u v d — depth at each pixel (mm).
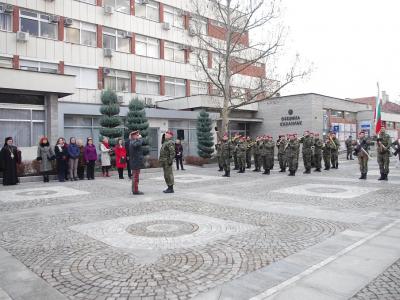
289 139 17000
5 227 7113
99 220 7609
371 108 41875
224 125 23688
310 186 12789
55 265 4957
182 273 4625
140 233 6527
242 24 24078
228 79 23828
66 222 7465
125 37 29969
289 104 33781
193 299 3900
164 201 9891
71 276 4562
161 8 32500
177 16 33812
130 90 30328
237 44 24766
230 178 15898
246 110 35281
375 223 7141
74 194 11430
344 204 9250
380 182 13633
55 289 4188
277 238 6148
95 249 5645
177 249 5602
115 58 29281
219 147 19906
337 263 4918
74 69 27031
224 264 4930
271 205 9188
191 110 30219
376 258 5102
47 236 6402
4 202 10062
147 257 5242
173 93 33500
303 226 6953
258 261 5039
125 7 30172
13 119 17797
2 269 4832
